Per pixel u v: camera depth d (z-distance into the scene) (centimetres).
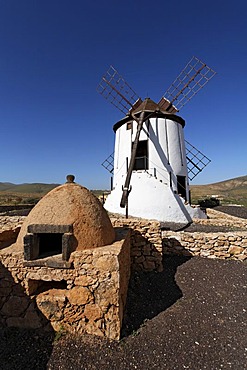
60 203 597
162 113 1599
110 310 496
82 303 511
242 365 434
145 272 781
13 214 1700
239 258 862
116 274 494
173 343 485
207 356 454
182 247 900
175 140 1645
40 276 526
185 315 572
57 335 503
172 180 1558
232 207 2138
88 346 475
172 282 720
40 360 443
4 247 618
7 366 430
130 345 477
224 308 597
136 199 1427
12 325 532
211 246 880
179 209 1401
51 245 705
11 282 537
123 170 1664
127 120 1722
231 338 500
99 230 588
